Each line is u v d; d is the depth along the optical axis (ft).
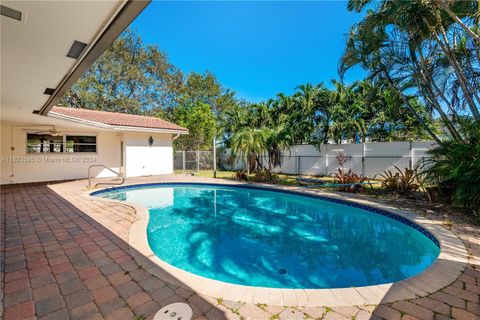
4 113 25.64
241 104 95.81
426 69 23.70
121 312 7.06
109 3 7.52
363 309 7.26
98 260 10.57
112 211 19.51
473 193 17.19
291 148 49.34
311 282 11.90
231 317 6.88
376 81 28.14
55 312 7.07
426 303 7.51
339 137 48.96
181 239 17.60
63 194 27.02
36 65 12.56
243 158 43.91
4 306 7.33
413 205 20.83
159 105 87.15
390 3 21.49
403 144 35.68
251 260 14.42
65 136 39.65
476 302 7.53
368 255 15.06
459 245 12.16
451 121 22.93
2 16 8.08
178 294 7.98
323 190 29.50
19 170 35.60
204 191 35.06
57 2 7.36
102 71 74.64
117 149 45.16
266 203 28.63
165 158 48.47
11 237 13.47
